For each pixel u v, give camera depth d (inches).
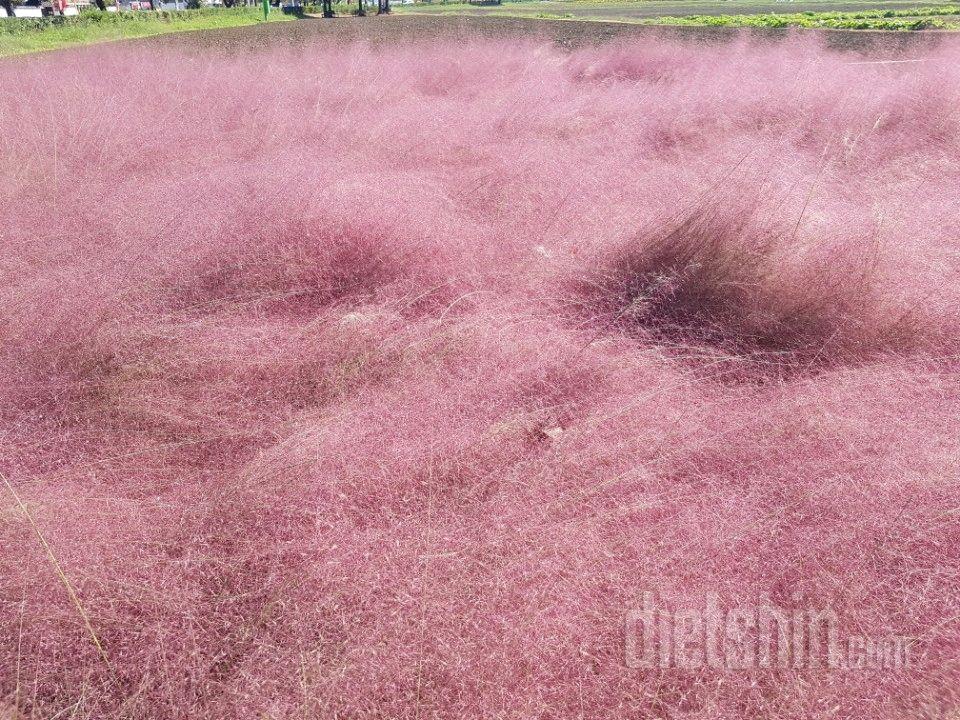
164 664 54.3
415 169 186.5
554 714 50.3
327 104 279.7
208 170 172.9
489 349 94.8
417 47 512.4
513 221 145.9
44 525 64.3
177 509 69.1
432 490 70.8
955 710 50.1
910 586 59.6
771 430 78.7
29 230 138.3
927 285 104.6
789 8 1264.8
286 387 92.2
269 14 1316.4
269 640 55.9
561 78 355.6
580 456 74.7
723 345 101.8
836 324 101.0
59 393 89.0
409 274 120.8
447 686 51.7
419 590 58.6
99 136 211.5
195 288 117.0
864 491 67.9
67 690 53.2
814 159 176.2
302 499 69.0
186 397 88.8
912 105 234.7
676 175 161.3
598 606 57.6
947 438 75.2
